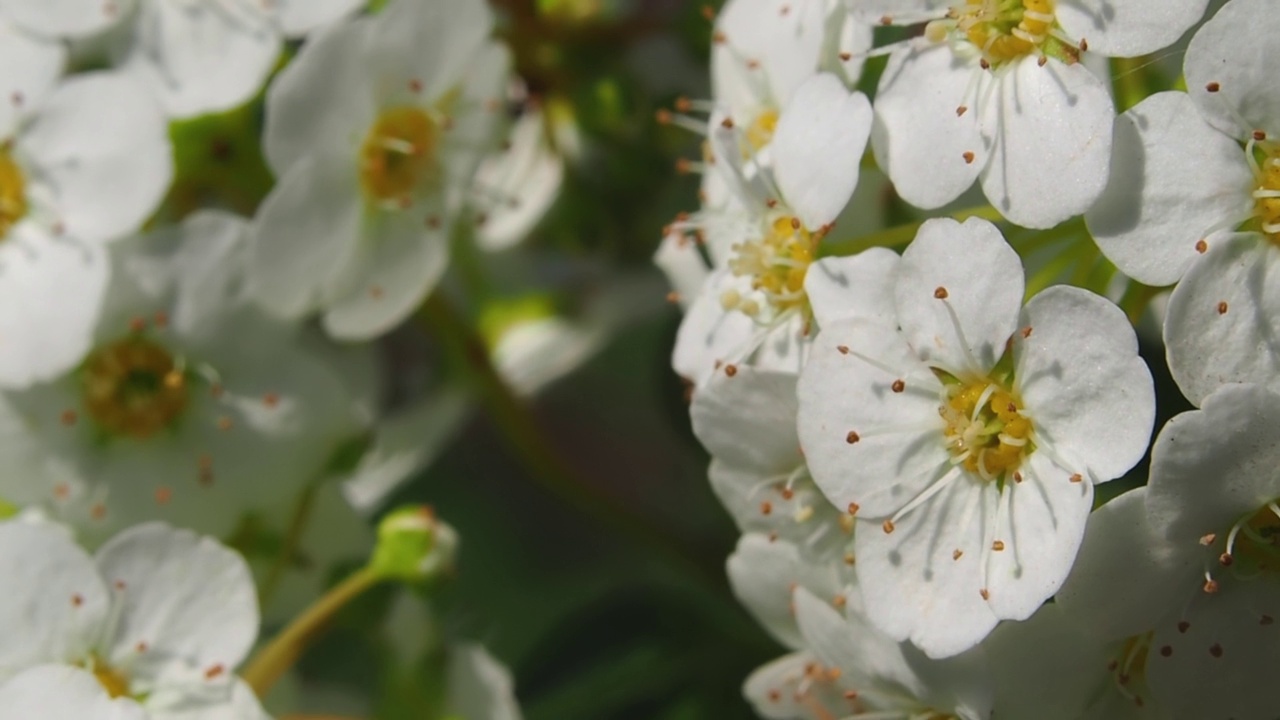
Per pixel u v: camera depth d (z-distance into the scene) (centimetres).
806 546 10
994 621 9
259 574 10
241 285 10
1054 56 9
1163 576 9
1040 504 9
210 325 10
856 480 9
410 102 10
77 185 10
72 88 10
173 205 10
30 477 10
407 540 10
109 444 10
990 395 9
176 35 10
